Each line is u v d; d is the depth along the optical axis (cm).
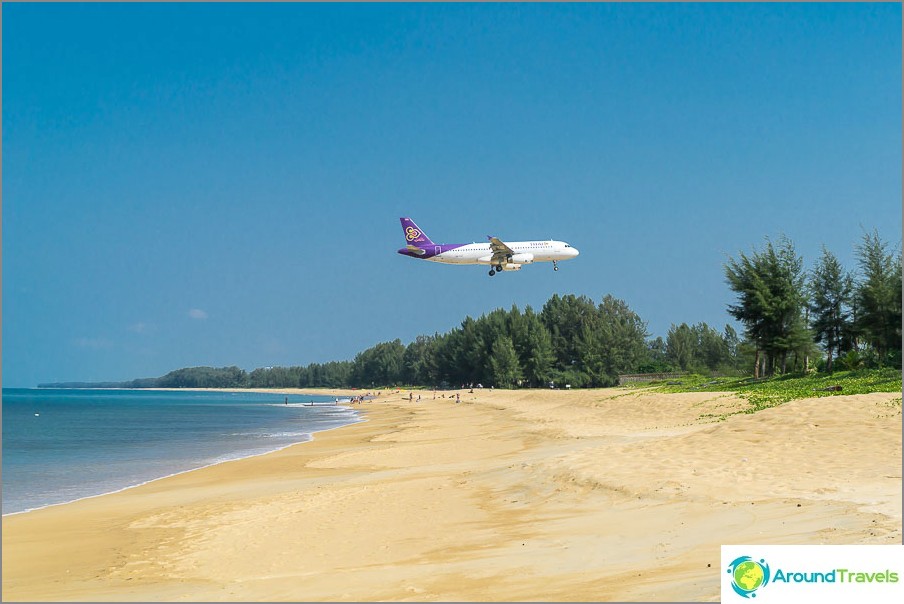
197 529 1894
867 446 1864
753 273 5553
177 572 1459
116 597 1265
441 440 4238
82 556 1683
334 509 1981
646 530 1370
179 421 8369
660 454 2062
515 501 1844
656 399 4394
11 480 3192
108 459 4044
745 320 5675
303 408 12244
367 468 3103
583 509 1631
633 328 13350
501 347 13662
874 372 4162
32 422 8256
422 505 1928
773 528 1256
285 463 3522
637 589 994
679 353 13125
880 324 4747
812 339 5341
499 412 6806
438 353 16388
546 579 1108
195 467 3584
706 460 1919
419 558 1359
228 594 1201
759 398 3838
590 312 14200
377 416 8412
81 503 2531
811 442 1967
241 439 5397
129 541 1812
